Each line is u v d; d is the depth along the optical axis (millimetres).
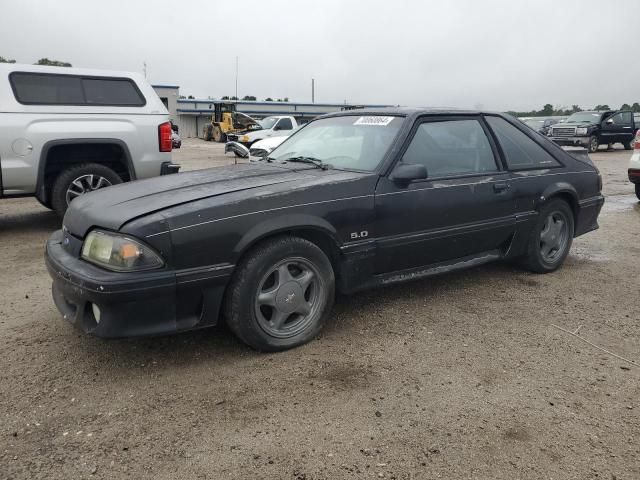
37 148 6441
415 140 4070
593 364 3324
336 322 3902
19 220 7645
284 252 3287
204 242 3012
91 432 2566
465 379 3107
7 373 3115
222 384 3010
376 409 2783
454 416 2732
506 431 2613
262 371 3158
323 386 3000
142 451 2432
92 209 3266
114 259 2898
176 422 2650
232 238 3094
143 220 2936
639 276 5121
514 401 2883
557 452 2459
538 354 3447
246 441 2508
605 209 8992
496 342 3611
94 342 3516
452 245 4230
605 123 23266
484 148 4504
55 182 6691
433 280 4887
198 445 2475
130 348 3428
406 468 2334
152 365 3219
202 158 20547
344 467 2336
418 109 4293
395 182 3805
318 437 2543
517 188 4574
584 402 2887
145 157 7180
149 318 2955
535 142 4961
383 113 4355
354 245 3629
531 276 5051
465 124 4449
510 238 4691
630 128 24453
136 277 2855
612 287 4781
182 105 47469
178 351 3393
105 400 2844
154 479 2258
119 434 2553
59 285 3137
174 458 2387
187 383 3018
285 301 3371
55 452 2420
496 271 5188
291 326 3457
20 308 4141
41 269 5199
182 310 3059
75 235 3273
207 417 2693
